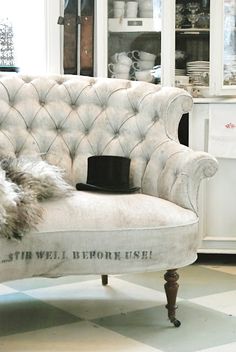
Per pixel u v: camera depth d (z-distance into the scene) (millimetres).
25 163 3514
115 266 3350
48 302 3869
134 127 3908
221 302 3871
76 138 3955
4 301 3887
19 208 3201
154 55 4832
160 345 3293
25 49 5078
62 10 4969
